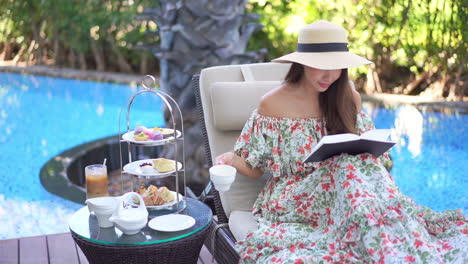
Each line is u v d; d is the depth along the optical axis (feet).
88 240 6.72
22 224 12.45
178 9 11.98
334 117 7.68
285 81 7.91
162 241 6.66
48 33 32.48
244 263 7.04
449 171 15.60
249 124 7.88
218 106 8.43
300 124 7.70
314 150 6.56
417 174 15.47
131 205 7.31
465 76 23.36
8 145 19.11
